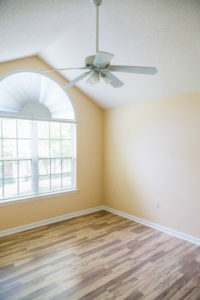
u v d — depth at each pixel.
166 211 3.34
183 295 1.97
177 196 3.18
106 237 3.16
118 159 4.18
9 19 1.83
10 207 3.25
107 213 4.29
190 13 1.88
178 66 2.60
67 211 3.97
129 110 3.91
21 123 3.38
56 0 1.77
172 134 3.21
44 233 3.28
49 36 2.59
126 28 2.29
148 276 2.23
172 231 3.26
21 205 3.37
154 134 3.48
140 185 3.75
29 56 3.35
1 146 3.18
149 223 3.60
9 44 2.40
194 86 2.84
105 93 3.82
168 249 2.80
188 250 2.78
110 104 4.16
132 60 2.76
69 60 3.22
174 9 1.88
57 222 3.76
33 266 2.40
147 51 2.53
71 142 4.06
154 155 3.49
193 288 2.06
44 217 3.65
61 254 2.66
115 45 2.60
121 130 4.09
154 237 3.16
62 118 3.87
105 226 3.59
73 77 3.67
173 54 2.45
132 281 2.15
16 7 1.68
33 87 3.47
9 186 3.29
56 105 3.78
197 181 2.93
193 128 2.95
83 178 4.20
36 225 3.54
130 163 3.93
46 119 3.64
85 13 2.17
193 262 2.50
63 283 2.12
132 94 3.54
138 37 2.36
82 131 4.15
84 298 1.92
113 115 4.25
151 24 2.13
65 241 3.02
